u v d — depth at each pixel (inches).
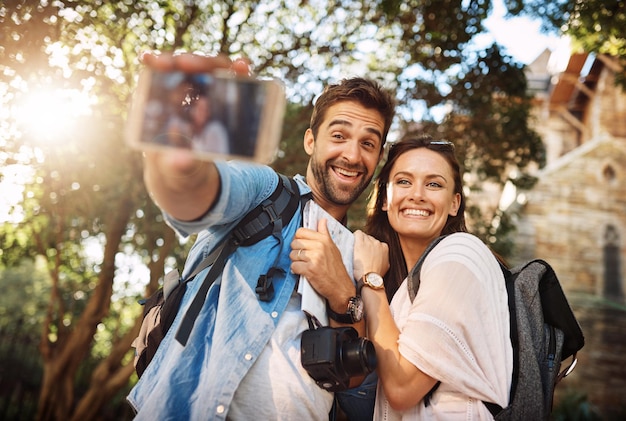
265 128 43.2
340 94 90.7
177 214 57.3
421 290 82.4
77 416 343.6
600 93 606.9
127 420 440.5
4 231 354.3
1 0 168.1
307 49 309.6
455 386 77.0
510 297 85.0
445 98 310.8
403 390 78.0
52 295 370.9
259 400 70.1
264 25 304.5
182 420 68.8
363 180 91.6
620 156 577.6
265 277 73.3
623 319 544.4
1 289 663.8
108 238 340.8
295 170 304.2
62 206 294.5
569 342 88.9
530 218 569.6
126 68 232.8
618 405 525.0
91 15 203.2
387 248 92.4
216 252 76.7
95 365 485.7
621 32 249.4
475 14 279.3
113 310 439.8
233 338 70.8
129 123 43.3
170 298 78.2
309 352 71.2
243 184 68.9
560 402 497.0
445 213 98.3
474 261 82.1
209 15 296.0
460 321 78.4
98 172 286.2
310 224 81.1
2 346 491.5
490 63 300.4
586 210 570.9
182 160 45.7
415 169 97.2
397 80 308.7
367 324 82.7
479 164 361.4
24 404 471.5
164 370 72.3
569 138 642.2
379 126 91.7
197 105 43.4
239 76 46.1
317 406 73.2
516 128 326.6
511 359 80.3
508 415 78.0
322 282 76.1
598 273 558.9
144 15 236.4
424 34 296.8
